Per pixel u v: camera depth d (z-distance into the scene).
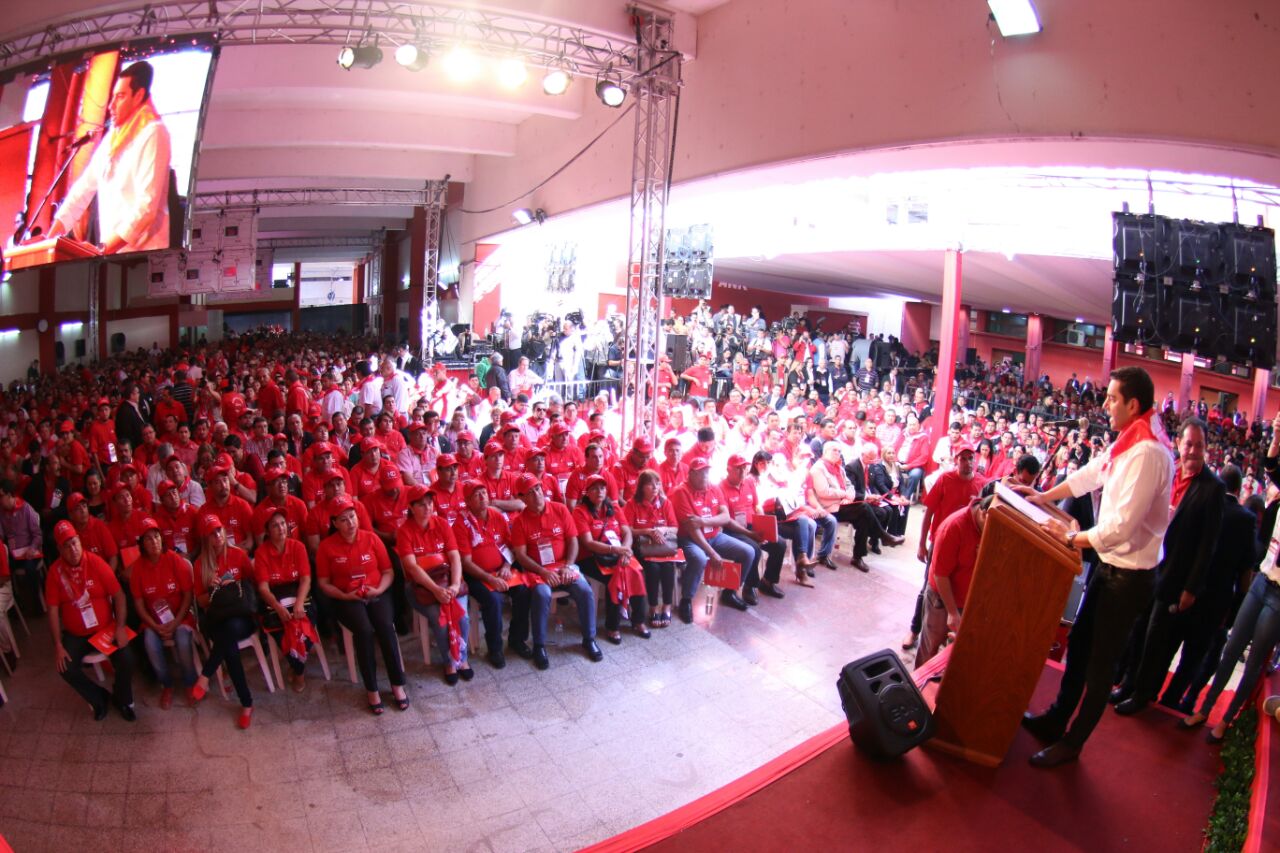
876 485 9.58
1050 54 6.18
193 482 7.61
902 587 8.33
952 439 11.42
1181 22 5.66
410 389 13.94
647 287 10.16
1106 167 7.34
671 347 17.33
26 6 9.20
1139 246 7.42
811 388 17.58
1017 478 5.61
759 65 8.71
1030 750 3.07
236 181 19.50
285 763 4.93
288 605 5.73
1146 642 3.50
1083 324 26.75
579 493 7.71
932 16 6.87
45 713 5.41
